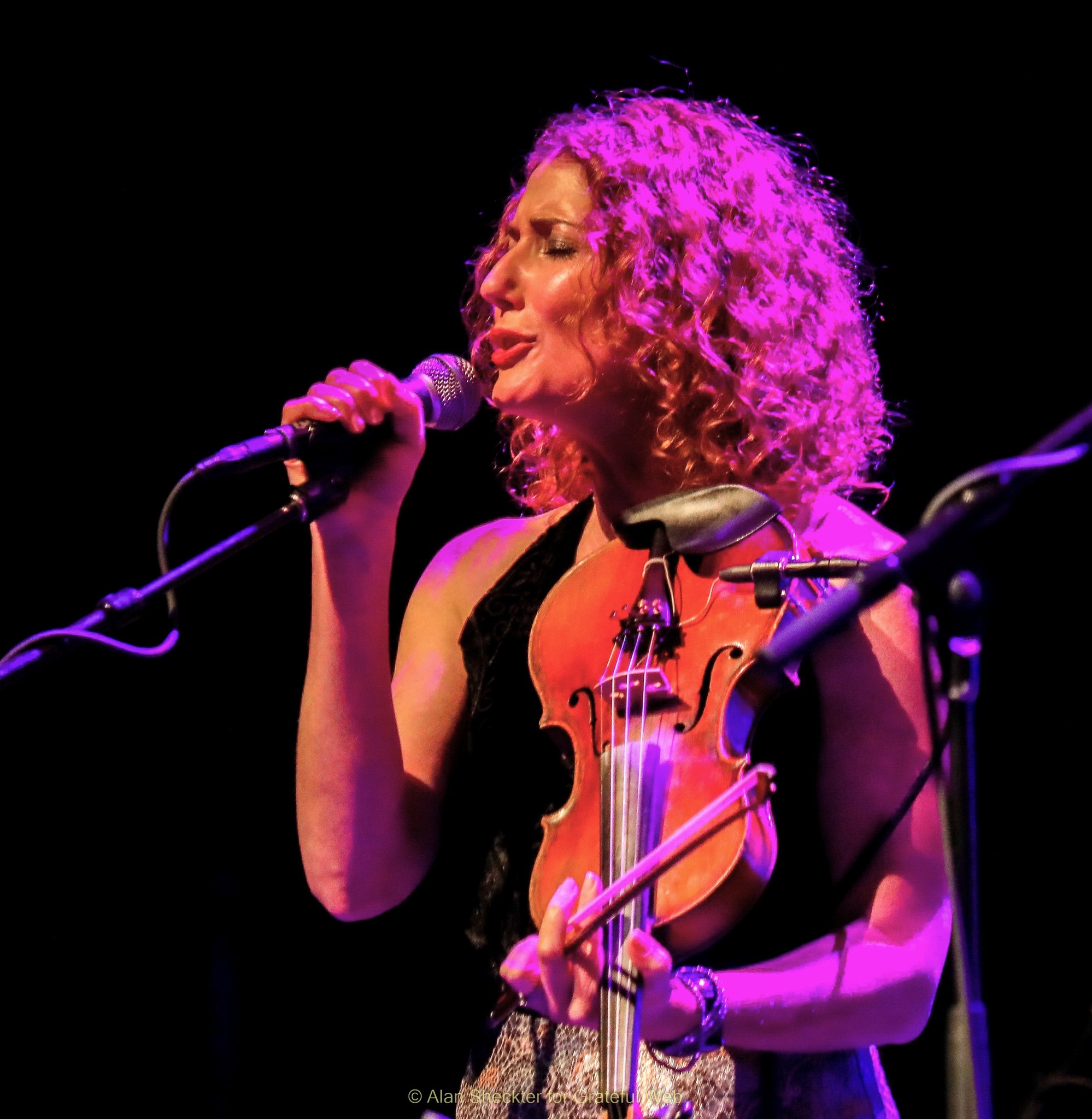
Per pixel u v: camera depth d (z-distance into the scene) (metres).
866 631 5.89
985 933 11.01
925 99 11.05
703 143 6.82
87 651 5.80
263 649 13.88
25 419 13.26
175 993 13.88
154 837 14.05
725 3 11.50
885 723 5.83
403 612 12.55
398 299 12.92
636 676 5.70
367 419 6.04
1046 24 10.77
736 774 5.38
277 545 13.72
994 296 10.97
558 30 12.06
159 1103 13.70
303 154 12.92
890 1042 5.70
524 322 6.44
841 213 7.48
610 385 6.41
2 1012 13.80
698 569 6.00
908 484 11.02
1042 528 11.05
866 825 5.80
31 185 12.98
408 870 6.86
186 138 12.96
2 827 13.95
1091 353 10.76
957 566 4.41
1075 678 10.99
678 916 5.18
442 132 12.66
